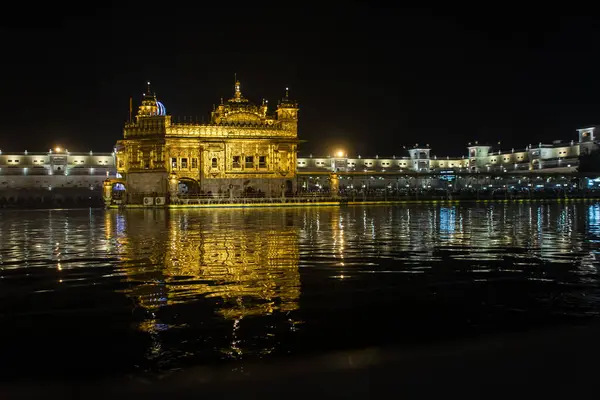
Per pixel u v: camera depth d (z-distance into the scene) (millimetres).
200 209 75062
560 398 5668
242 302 12070
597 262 17844
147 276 15617
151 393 6320
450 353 7336
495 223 38094
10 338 9523
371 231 31531
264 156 89312
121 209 78250
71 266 17797
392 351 7637
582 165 118688
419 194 99562
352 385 6082
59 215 58656
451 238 26688
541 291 13016
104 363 8094
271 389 6062
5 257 20281
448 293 12867
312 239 26625
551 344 7758
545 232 29859
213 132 86625
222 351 8594
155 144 84375
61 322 10562
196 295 12867
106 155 122625
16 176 109188
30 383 7051
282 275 15562
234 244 24391
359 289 13438
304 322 10297
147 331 9859
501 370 6504
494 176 104375
